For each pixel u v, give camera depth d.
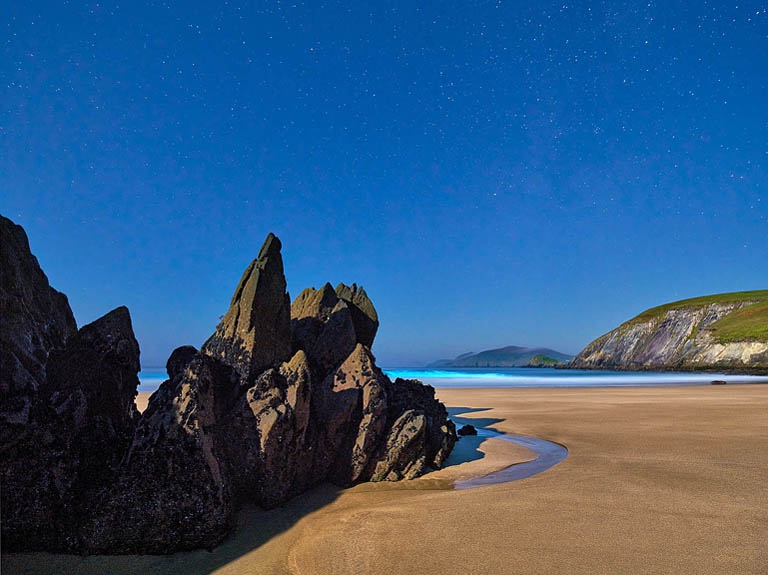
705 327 93.94
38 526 5.91
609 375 80.56
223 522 6.44
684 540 6.02
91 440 6.86
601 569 5.24
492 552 5.77
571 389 39.16
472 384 51.94
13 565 5.66
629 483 8.79
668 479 9.05
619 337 123.69
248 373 8.68
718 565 5.30
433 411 12.02
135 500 6.09
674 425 16.27
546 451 12.27
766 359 71.44
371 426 9.11
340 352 10.55
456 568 5.38
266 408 7.95
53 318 8.26
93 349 7.71
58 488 6.07
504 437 14.70
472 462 11.00
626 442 13.23
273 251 9.94
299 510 7.66
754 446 12.34
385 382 10.91
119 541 5.97
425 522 6.89
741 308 93.56
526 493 8.25
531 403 25.45
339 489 8.83
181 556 6.04
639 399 27.33
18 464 5.93
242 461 7.72
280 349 9.54
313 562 5.75
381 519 7.09
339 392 9.42
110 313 8.37
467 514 7.17
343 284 13.80
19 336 6.80
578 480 9.09
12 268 7.07
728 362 76.88
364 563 5.64
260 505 7.71
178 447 6.47
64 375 7.27
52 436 6.27
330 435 8.98
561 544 5.95
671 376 69.00
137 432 6.73
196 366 7.41
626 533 6.27
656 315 115.00
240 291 9.73
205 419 7.08
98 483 6.44
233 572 5.60
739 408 21.47
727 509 7.21
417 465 9.62
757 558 5.47
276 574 5.50
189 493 6.27
